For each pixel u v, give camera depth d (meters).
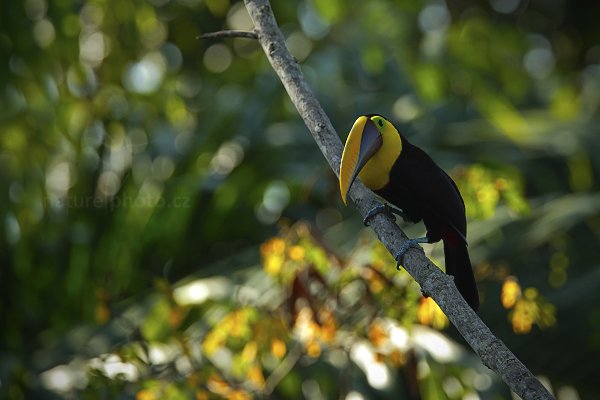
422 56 14.59
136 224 12.95
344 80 14.36
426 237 6.88
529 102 16.89
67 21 13.20
